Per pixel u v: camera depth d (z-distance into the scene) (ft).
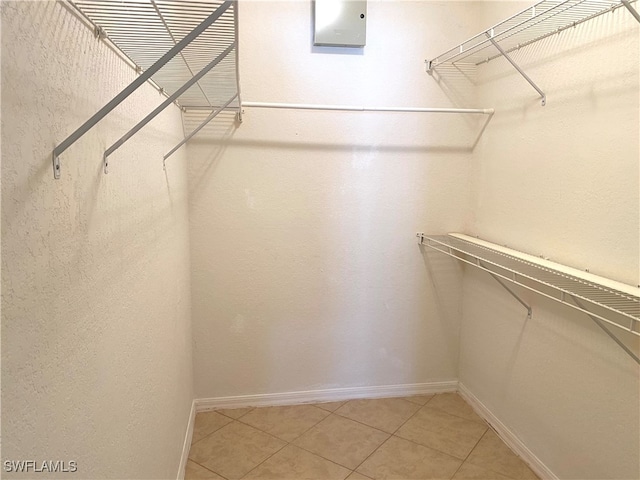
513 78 6.68
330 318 8.17
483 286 7.71
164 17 2.79
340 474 6.22
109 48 3.15
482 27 7.56
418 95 7.75
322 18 7.09
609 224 4.87
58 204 2.21
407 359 8.55
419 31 7.57
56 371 2.16
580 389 5.40
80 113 2.55
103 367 2.89
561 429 5.75
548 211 5.90
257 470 6.31
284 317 8.03
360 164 7.79
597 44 4.98
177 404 5.89
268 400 8.21
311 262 7.94
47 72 2.10
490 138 7.39
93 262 2.72
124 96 2.29
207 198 7.45
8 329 1.72
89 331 2.63
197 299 7.71
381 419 7.72
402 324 8.42
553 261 5.80
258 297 7.88
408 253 8.20
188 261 7.32
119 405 3.22
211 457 6.62
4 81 1.70
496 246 6.88
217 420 7.67
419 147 7.90
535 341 6.28
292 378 8.24
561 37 5.58
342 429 7.39
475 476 6.18
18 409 1.79
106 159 2.99
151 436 4.25
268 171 7.55
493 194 7.32
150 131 4.41
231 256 7.69
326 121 7.57
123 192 3.41
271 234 7.73
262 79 7.30
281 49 7.27
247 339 7.98
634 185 4.54
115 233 3.18
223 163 7.41
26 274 1.87
